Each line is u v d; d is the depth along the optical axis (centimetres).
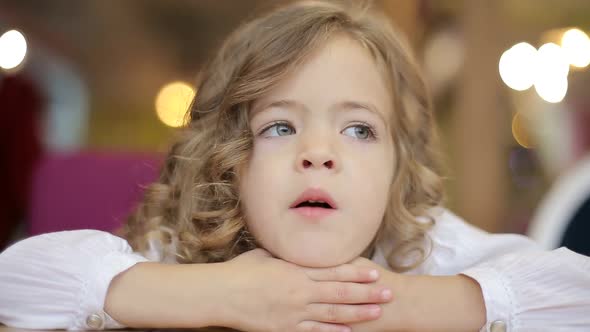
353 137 75
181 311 72
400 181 84
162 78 364
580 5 240
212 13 357
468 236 90
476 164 221
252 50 79
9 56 167
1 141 160
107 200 112
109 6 352
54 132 297
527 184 229
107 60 360
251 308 72
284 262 73
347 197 73
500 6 224
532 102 227
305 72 75
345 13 81
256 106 76
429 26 221
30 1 339
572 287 74
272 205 73
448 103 226
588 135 225
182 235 81
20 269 74
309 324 72
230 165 76
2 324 75
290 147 74
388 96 79
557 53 208
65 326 73
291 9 83
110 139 350
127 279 73
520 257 76
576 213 101
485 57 220
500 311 73
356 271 73
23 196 158
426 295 73
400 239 85
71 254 74
